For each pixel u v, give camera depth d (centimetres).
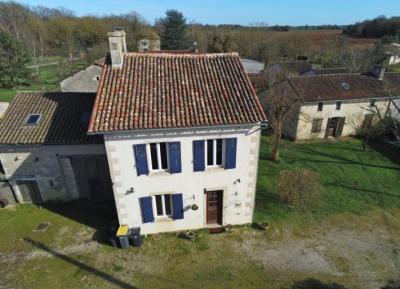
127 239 1458
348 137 3131
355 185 2091
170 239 1534
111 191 1803
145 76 1470
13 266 1388
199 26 9406
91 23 8475
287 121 3119
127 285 1290
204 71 1533
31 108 1816
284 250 1477
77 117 1759
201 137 1337
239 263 1398
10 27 7588
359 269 1372
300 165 2408
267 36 6656
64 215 1717
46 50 7875
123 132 1251
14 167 1694
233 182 1484
